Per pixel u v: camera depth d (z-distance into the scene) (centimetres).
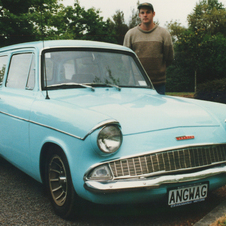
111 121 227
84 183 233
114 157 232
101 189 225
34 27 1728
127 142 237
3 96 378
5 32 1627
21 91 355
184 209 292
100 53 378
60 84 331
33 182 378
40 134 283
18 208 300
